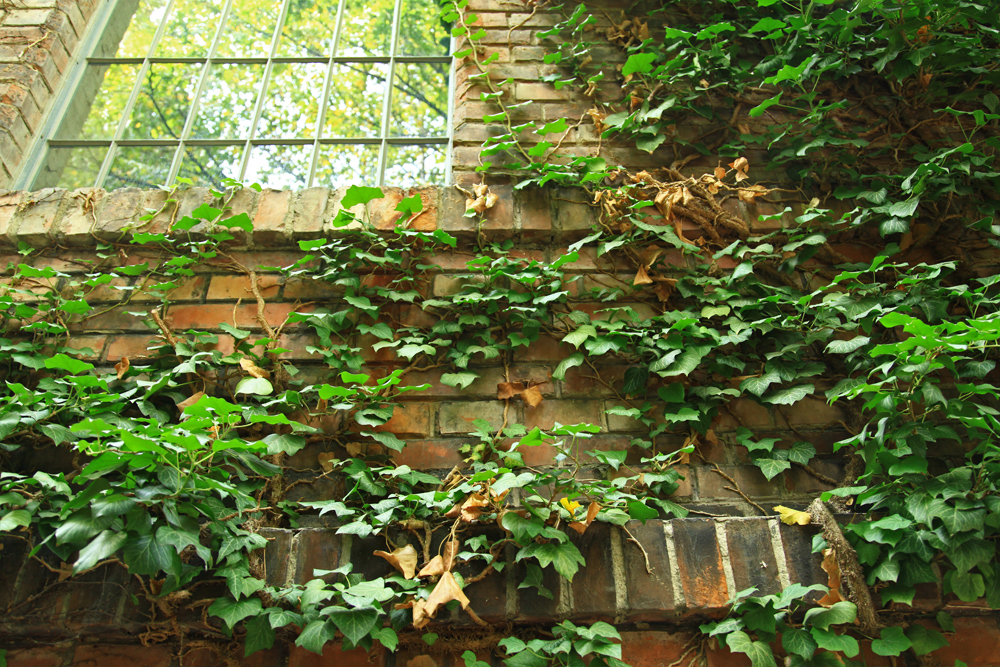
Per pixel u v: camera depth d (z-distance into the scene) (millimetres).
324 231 1716
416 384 1580
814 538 1295
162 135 2129
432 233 1677
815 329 1576
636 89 1995
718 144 1964
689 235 1783
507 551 1282
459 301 1605
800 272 1736
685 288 1660
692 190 1799
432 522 1339
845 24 1881
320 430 1455
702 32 1971
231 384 1551
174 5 2371
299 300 1678
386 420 1457
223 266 1715
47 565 1229
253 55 2287
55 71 2152
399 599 1225
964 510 1185
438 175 2043
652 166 1912
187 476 1139
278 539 1295
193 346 1565
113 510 1044
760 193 1758
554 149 1896
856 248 1785
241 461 1343
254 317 1652
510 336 1600
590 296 1688
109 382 1513
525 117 2000
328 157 2082
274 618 1156
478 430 1477
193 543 1100
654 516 1276
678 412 1501
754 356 1599
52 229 1720
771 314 1628
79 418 1404
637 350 1572
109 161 2072
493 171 1879
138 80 2223
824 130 1845
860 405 1543
